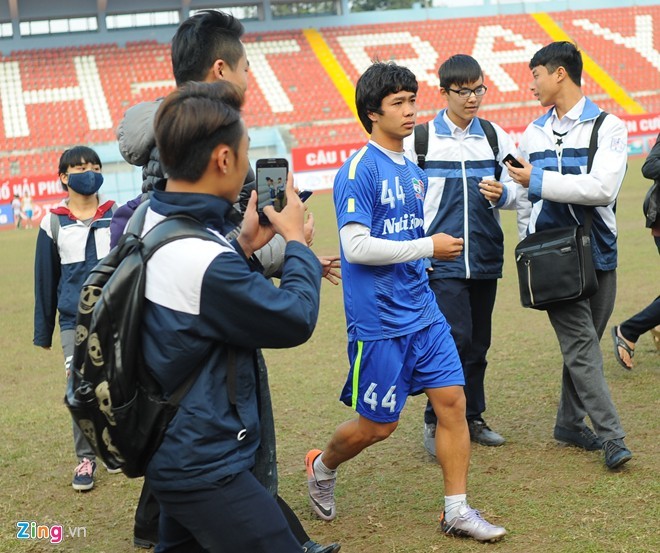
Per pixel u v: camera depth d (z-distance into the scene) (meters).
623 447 4.13
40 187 27.00
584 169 4.30
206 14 3.07
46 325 4.84
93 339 2.23
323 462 3.87
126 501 4.41
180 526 2.55
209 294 2.22
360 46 39.25
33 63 36.06
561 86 4.37
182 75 3.06
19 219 26.77
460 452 3.63
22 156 31.00
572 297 4.16
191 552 2.58
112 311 2.22
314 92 35.72
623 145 4.25
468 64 4.61
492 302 4.86
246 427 2.33
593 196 4.12
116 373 2.22
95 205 4.89
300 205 2.53
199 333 2.25
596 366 4.25
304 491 4.32
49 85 34.88
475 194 4.66
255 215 2.51
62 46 37.41
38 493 4.56
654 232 5.96
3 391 6.98
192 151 2.29
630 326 5.55
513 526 3.66
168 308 2.24
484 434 4.78
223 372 2.32
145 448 2.29
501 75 37.62
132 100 34.16
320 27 40.47
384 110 3.66
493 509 3.85
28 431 5.69
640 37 40.62
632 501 3.79
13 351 8.66
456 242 3.60
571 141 4.35
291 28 40.25
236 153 2.34
